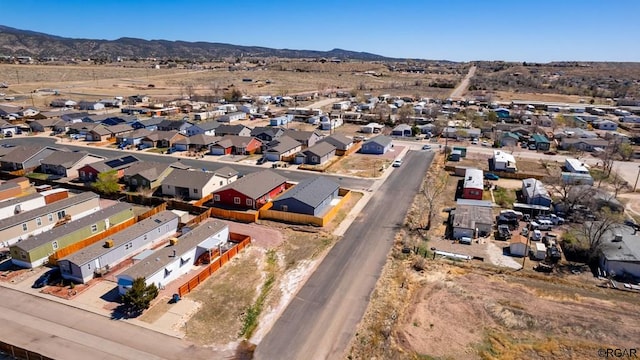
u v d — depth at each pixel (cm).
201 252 4150
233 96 16138
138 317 3272
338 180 6738
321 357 2845
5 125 10188
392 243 4525
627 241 4203
